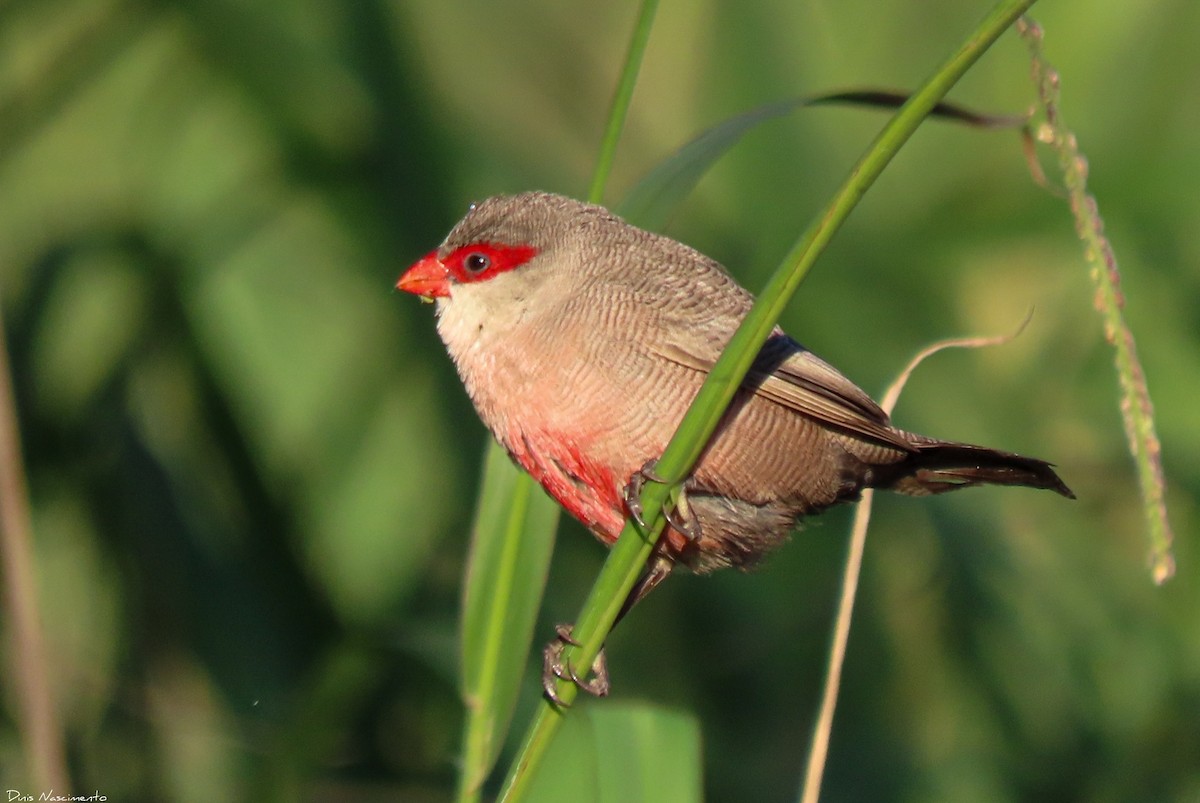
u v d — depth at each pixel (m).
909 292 11.85
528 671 10.28
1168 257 12.05
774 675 11.27
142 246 10.59
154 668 9.78
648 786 6.00
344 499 10.94
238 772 9.55
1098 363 12.13
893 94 6.66
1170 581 11.66
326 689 7.88
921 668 11.44
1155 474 5.36
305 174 10.90
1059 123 5.77
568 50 12.54
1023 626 11.24
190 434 10.36
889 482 8.05
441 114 10.67
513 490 7.16
